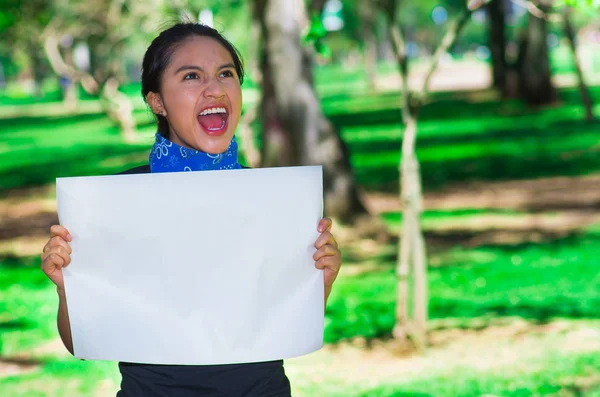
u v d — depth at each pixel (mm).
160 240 2309
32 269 10781
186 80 2471
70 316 2373
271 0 10938
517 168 17031
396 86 51812
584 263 9375
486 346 6648
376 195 15188
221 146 2494
